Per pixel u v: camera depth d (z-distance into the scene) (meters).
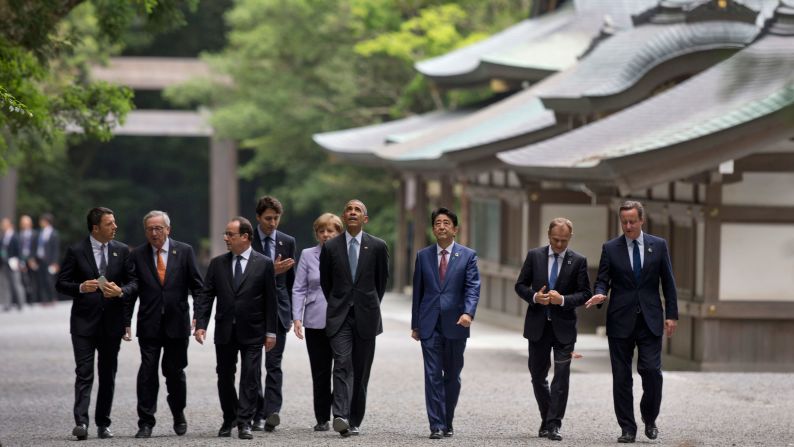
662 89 78.81
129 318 38.31
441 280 38.19
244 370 37.56
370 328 38.12
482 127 103.94
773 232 63.34
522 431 39.84
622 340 37.03
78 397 38.06
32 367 61.19
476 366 64.31
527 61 108.06
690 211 64.50
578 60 92.88
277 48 157.62
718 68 73.12
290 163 163.50
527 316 38.38
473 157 94.69
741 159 63.03
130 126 183.62
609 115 83.06
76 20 123.19
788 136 60.47
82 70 118.56
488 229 104.12
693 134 61.25
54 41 56.72
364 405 38.53
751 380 53.75
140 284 38.09
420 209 124.69
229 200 185.62
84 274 38.16
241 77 164.00
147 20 60.06
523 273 38.59
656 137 64.31
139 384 38.19
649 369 36.78
